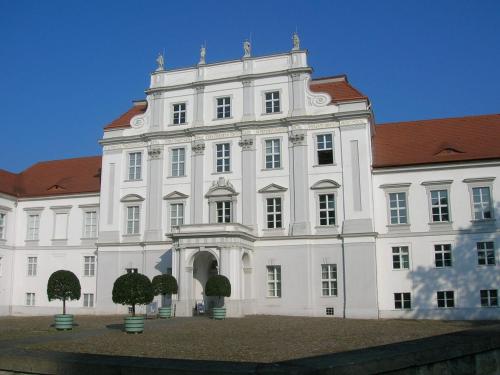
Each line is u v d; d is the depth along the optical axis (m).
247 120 43.25
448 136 43.34
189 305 37.91
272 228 41.41
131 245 44.72
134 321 25.70
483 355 10.28
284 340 21.91
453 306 38.06
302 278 39.97
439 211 39.62
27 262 50.09
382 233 40.28
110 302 44.47
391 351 8.70
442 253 38.97
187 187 44.19
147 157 45.91
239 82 44.50
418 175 40.38
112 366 8.11
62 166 55.56
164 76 46.97
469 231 38.56
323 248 40.12
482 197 38.91
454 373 9.55
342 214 40.09
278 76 43.59
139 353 18.03
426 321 35.62
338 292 39.09
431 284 38.66
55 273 32.31
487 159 38.84
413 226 39.75
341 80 44.09
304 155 41.62
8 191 50.25
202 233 38.00
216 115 44.75
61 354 9.20
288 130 42.41
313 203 40.94
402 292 39.12
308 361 7.77
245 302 39.59
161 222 44.22
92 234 48.41
